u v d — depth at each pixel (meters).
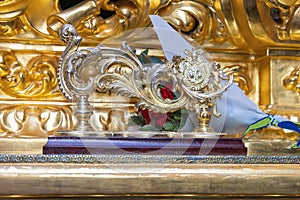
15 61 1.90
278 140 1.89
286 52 1.98
